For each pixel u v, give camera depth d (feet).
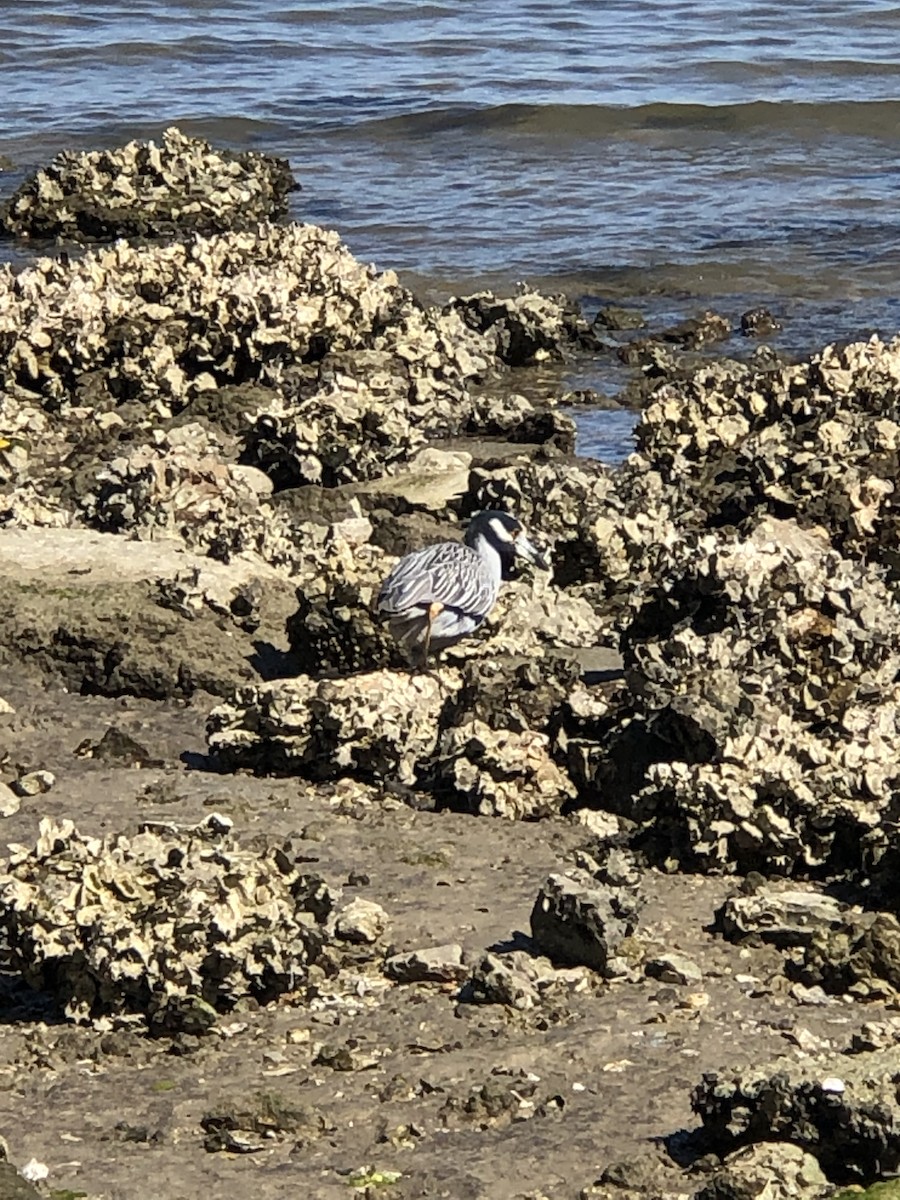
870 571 49.93
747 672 42.32
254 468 62.13
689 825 37.70
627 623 48.32
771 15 159.63
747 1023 31.40
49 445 65.82
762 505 57.31
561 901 33.40
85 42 149.69
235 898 32.42
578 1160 27.25
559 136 119.44
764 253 94.22
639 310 86.28
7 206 104.99
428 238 98.12
